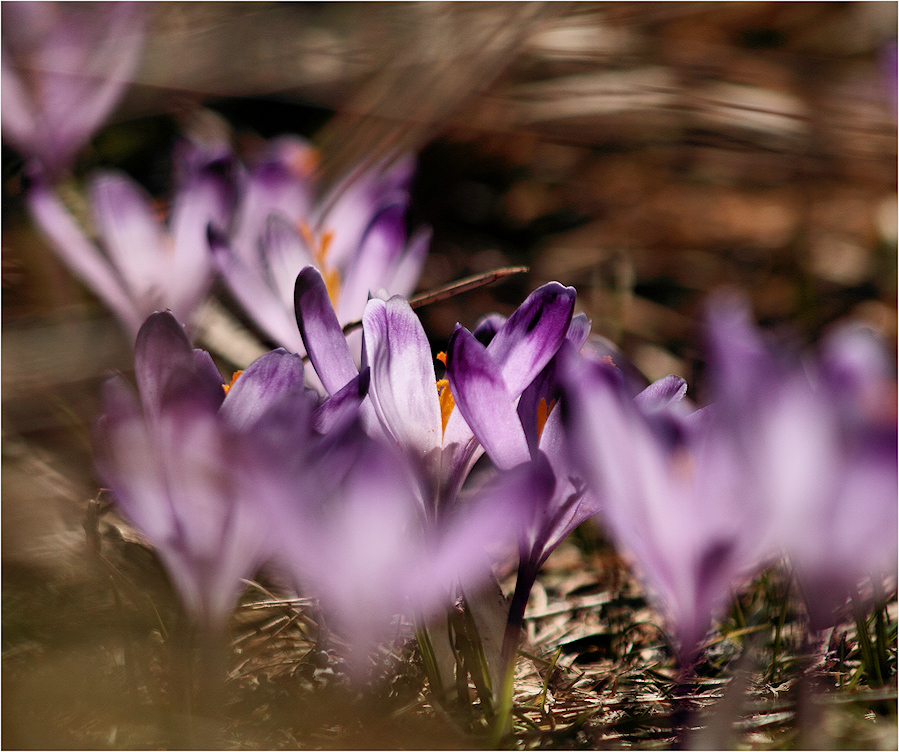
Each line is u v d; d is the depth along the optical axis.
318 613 0.84
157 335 0.79
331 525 0.78
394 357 0.79
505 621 0.82
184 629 0.82
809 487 0.77
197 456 0.79
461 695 0.82
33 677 0.84
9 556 0.89
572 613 0.91
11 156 1.07
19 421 0.95
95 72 1.00
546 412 0.79
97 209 0.91
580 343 0.82
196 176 0.92
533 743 0.82
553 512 0.80
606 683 0.86
